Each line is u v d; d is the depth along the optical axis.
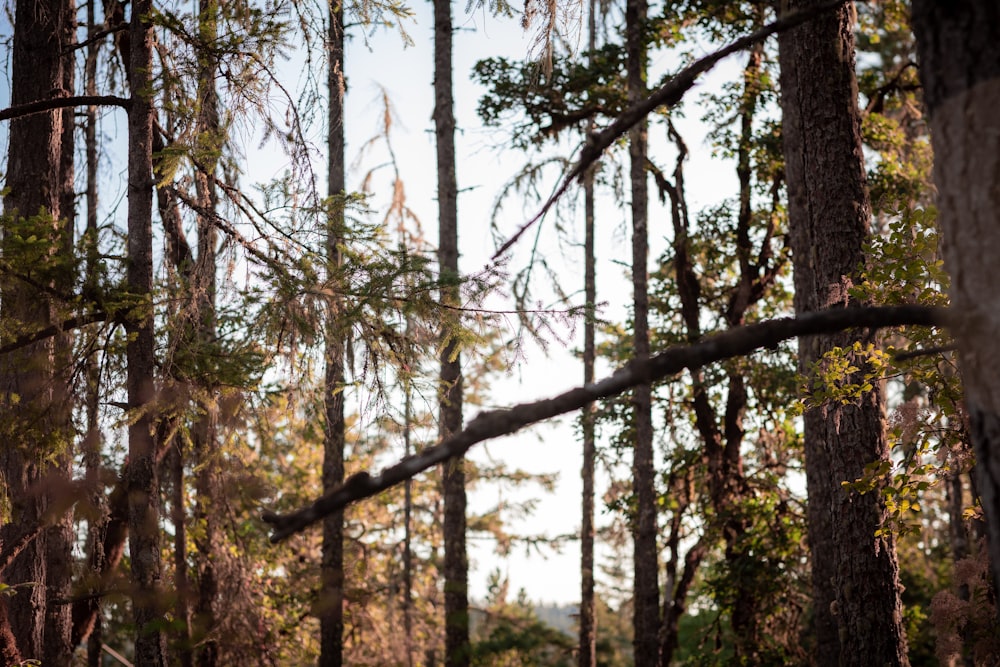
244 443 9.54
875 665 7.06
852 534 7.20
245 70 7.88
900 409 6.13
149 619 7.67
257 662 9.73
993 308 2.05
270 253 8.22
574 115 15.80
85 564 8.62
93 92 10.89
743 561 16.14
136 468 7.96
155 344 8.57
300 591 14.16
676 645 16.95
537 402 2.18
